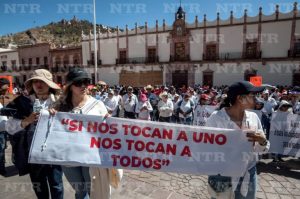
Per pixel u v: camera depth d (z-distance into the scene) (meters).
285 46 27.14
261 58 27.77
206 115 7.49
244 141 2.50
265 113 7.04
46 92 3.05
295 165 5.64
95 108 2.86
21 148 2.84
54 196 2.97
